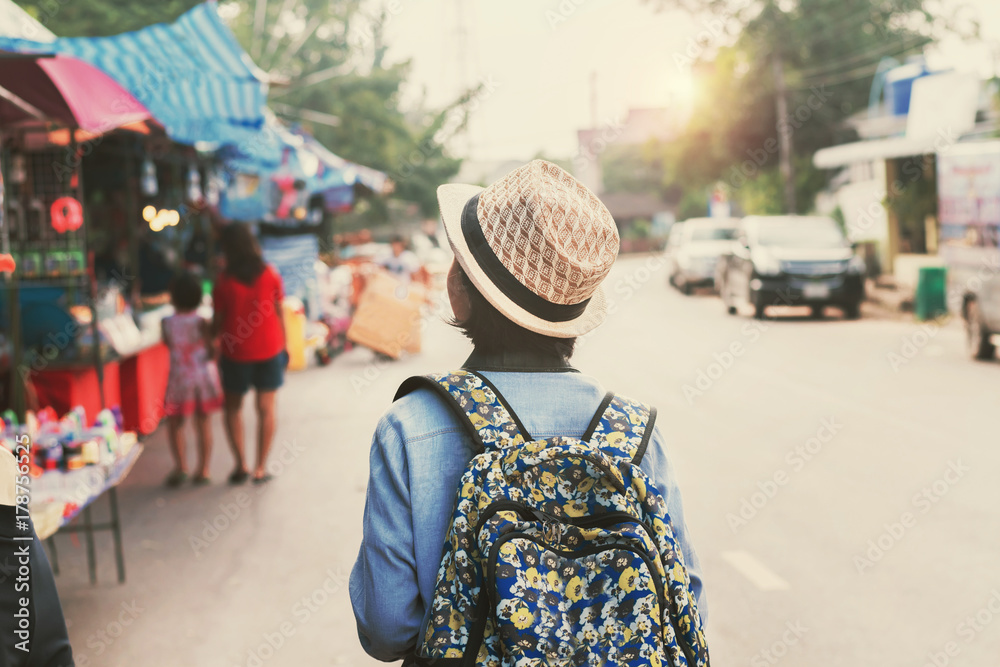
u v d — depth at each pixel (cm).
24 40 516
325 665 394
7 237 599
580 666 142
